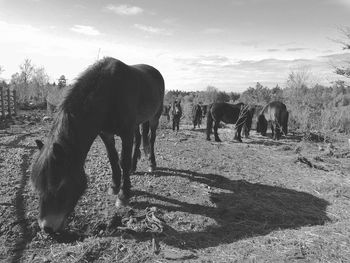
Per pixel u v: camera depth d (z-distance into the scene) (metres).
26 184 5.01
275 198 5.57
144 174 6.02
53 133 3.61
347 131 14.41
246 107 11.93
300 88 20.50
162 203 4.86
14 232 3.81
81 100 3.91
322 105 19.48
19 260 3.38
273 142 11.88
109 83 4.24
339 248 3.79
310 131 13.20
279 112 12.69
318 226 4.50
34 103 22.44
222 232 4.20
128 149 4.61
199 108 15.84
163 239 3.88
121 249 3.60
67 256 3.43
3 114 14.69
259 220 4.66
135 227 4.09
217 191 5.60
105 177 5.63
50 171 3.30
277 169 7.57
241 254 3.62
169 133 12.27
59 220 3.40
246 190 5.85
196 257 3.54
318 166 7.89
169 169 6.55
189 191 5.41
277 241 3.96
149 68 6.34
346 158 9.23
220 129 16.02
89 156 6.79
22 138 8.61
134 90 4.70
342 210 5.23
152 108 5.67
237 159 8.26
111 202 4.73
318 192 6.08
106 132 4.59
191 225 4.28
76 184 3.58
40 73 30.02
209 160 7.70
